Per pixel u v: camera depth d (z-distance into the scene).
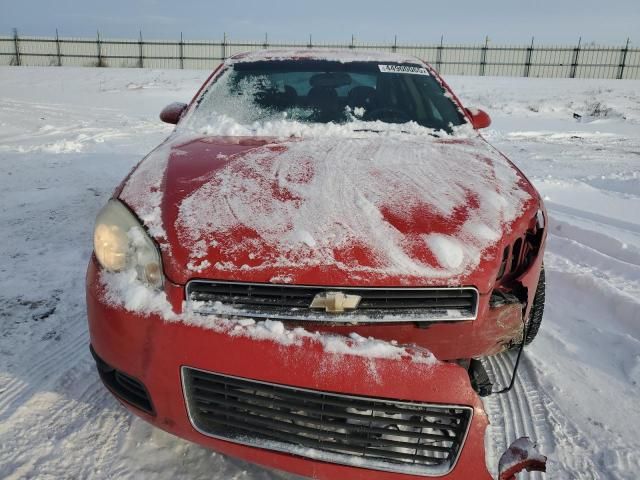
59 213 4.08
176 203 1.54
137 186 1.67
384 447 1.32
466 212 1.54
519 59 25.31
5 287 2.78
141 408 1.44
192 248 1.38
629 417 1.88
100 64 25.11
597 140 10.14
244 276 1.32
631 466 1.65
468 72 25.50
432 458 1.31
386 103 2.57
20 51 24.62
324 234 1.39
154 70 22.94
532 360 2.21
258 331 1.29
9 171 5.37
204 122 2.44
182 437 1.42
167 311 1.34
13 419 1.75
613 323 2.64
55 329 2.37
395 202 1.56
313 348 1.26
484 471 1.28
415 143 2.20
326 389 1.24
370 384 1.23
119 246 1.47
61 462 1.58
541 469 1.28
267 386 1.27
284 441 1.34
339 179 1.70
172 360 1.32
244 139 2.22
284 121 2.41
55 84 17.09
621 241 3.71
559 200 5.02
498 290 1.48
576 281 3.06
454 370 1.26
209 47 25.56
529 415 1.88
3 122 8.95
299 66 2.78
